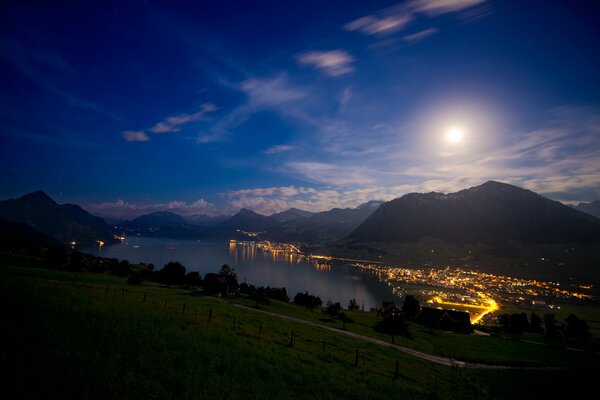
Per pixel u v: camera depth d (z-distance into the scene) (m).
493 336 127.25
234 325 51.06
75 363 23.91
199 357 30.98
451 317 133.88
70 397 19.41
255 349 38.09
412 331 106.38
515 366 69.00
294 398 26.77
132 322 38.03
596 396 50.41
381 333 86.31
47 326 30.48
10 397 18.33
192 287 135.38
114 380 22.62
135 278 111.00
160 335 35.28
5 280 47.81
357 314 139.38
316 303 153.62
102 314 38.75
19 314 32.31
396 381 39.66
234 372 29.38
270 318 74.12
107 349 28.08
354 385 33.41
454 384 47.03
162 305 59.03
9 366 21.38
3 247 154.88
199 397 22.97
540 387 52.78
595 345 122.44
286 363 35.09
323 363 39.28
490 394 46.00
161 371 25.81
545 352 92.94
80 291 54.69
